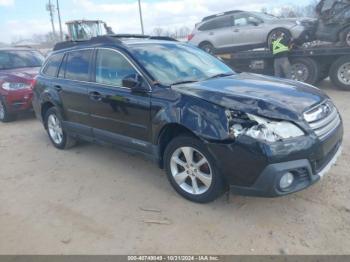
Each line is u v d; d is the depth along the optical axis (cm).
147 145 401
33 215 374
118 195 407
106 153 554
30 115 907
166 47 466
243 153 310
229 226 329
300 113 314
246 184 320
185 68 432
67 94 513
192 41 1356
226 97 330
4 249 318
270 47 1034
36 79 600
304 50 964
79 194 417
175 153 375
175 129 373
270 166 300
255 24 1168
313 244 296
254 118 307
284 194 311
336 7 915
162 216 353
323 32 962
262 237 309
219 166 329
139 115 398
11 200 413
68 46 543
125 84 395
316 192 377
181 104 351
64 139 570
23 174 493
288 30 1069
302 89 368
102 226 344
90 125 488
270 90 353
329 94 912
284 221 330
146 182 436
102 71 457
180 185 383
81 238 326
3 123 837
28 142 652
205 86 368
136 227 338
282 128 303
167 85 383
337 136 357
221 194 354
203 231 324
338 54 918
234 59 1120
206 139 328
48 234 336
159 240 316
